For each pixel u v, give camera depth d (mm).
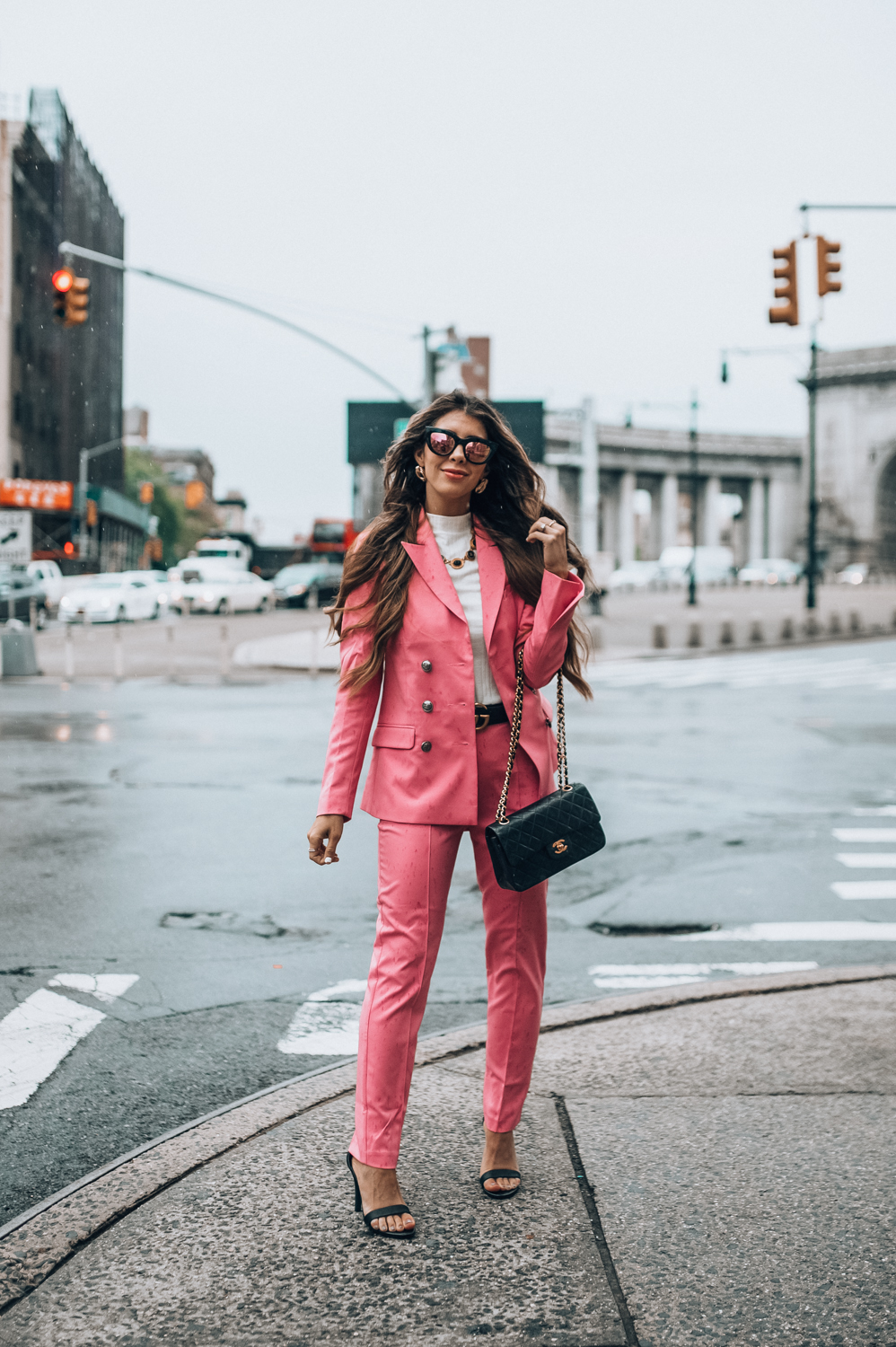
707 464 116438
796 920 6074
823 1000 4512
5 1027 4445
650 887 6742
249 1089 3891
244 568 45031
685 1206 2902
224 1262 2639
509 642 2975
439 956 5414
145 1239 2729
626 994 4551
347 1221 2816
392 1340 2365
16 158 54625
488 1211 2881
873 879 6957
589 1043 4062
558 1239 2746
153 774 10711
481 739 2951
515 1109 3008
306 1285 2553
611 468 112750
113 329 78312
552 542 2895
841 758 12242
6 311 53469
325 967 5246
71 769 11016
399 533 2988
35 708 16750
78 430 67438
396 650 2955
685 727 15031
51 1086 3900
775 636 36469
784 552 120938
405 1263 2637
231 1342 2359
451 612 2924
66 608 36625
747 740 13734
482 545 3020
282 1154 3168
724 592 64688
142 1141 3486
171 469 138625
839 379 92812
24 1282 2547
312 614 41812
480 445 2893
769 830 8406
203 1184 2994
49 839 7902
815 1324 2422
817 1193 2959
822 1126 3359
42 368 59875
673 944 5672
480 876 3033
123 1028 4457
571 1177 3061
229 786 10094
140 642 30719
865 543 92812
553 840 2828
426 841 2885
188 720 15258
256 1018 4578
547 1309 2469
